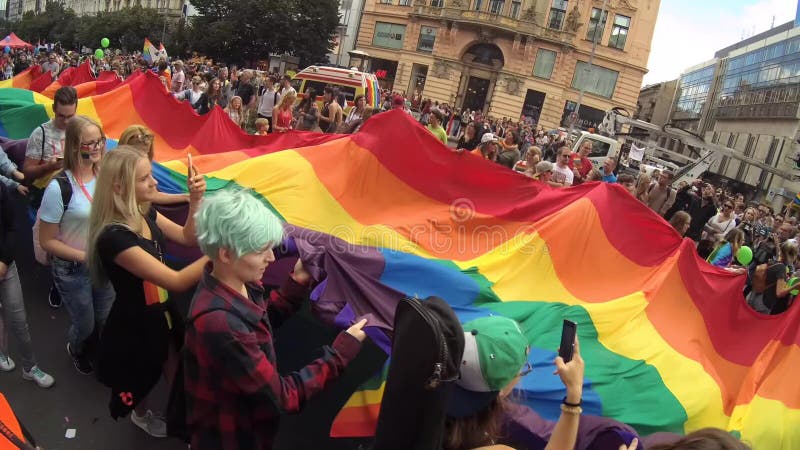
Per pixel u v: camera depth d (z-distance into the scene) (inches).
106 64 1009.5
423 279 138.9
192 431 81.0
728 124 2063.2
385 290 122.4
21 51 1530.5
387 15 1772.9
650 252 169.5
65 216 124.6
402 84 1738.4
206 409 78.4
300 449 126.9
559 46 1610.5
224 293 76.7
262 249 75.3
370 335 109.6
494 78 1679.4
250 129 549.0
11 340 154.3
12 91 282.7
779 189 1301.7
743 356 163.5
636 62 1633.9
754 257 373.4
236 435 79.0
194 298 78.2
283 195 160.9
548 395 115.3
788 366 150.1
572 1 1587.1
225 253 74.9
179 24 1802.4
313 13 1658.5
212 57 1688.0
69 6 4183.1
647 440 102.3
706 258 340.2
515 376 72.9
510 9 1617.9
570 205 166.4
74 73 368.5
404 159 175.8
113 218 100.7
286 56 1391.5
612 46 1632.6
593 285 159.8
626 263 165.5
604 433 91.3
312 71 731.4
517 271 155.2
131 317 102.9
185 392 86.7
